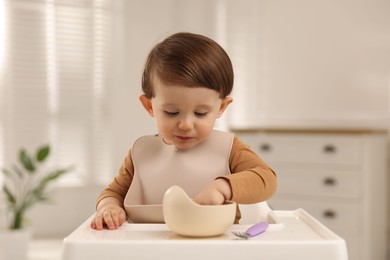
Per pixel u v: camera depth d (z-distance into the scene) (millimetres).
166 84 678
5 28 3299
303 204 2707
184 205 588
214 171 773
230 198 663
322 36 3297
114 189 838
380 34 3100
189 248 547
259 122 3523
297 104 3387
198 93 678
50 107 3426
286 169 2742
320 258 555
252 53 3539
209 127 713
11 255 2590
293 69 3398
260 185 701
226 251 547
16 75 3338
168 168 784
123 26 3553
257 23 3510
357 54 3176
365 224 2562
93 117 3523
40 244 3160
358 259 2584
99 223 653
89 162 3518
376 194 2678
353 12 3188
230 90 737
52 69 3414
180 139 720
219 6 3635
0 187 3318
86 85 3500
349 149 2588
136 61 3594
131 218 718
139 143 821
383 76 3092
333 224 2635
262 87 3512
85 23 3469
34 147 3396
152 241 552
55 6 3385
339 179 2615
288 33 3414
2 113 3320
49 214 3432
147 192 786
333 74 3260
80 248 552
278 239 583
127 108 3588
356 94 3182
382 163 2775
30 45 3357
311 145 2678
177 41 710
